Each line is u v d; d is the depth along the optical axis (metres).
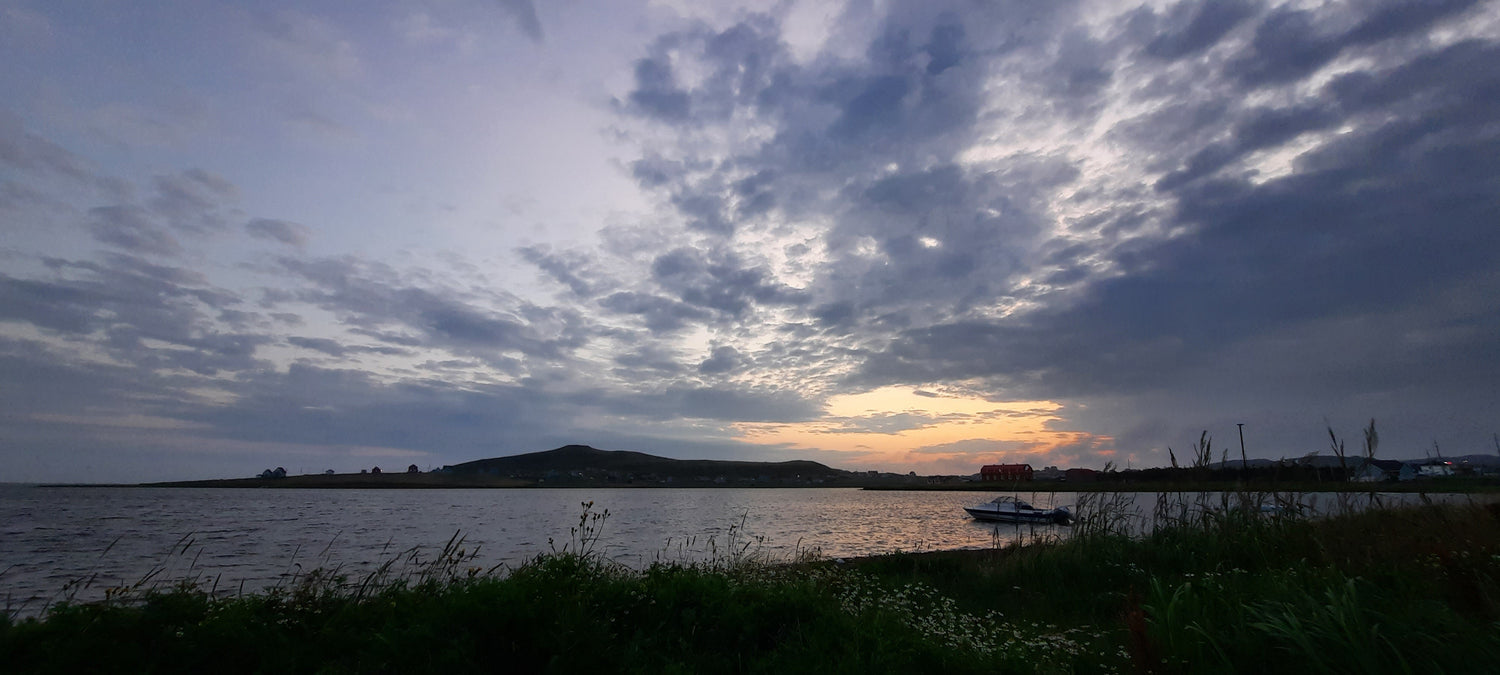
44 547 26.80
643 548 22.08
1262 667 4.98
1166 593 7.67
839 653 5.61
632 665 5.40
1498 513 7.68
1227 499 10.65
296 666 5.25
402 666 5.10
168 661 5.09
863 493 168.88
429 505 88.06
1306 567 7.39
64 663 4.82
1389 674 4.38
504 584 6.32
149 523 46.78
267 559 21.00
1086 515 12.02
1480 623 5.00
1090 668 5.69
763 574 9.30
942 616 7.16
